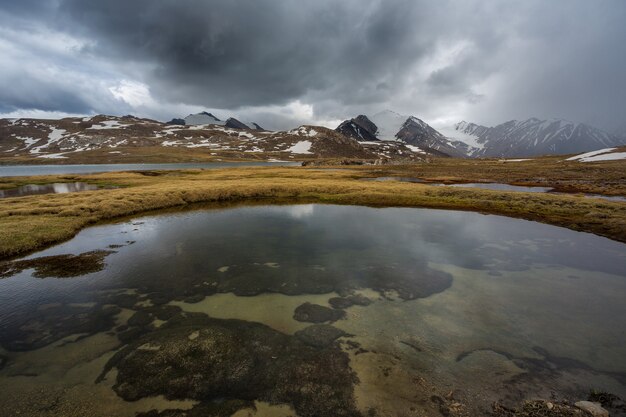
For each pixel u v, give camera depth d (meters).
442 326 13.26
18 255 22.42
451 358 11.09
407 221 33.91
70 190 58.22
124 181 69.62
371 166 157.75
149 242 25.77
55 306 15.01
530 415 8.38
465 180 77.06
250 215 37.31
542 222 33.09
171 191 48.16
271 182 63.41
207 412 8.77
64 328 13.10
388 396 9.26
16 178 77.94
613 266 20.44
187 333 12.64
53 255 22.44
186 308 14.84
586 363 10.79
